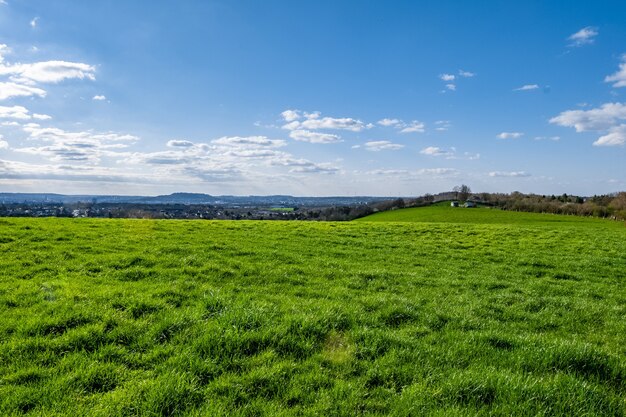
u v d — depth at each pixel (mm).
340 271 17312
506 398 6473
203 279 14062
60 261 15312
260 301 10625
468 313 11609
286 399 6359
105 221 31469
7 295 10320
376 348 8156
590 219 91000
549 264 22969
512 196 145875
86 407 5863
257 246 23156
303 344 8055
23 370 6652
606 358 7887
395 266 20516
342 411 6035
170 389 6207
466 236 35562
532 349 8273
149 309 9531
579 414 6113
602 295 15984
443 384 6797
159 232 26781
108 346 7586
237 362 7297
